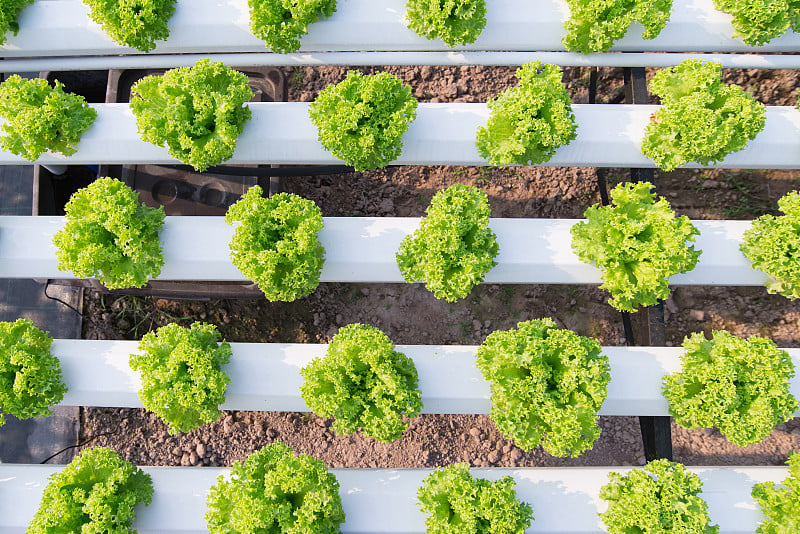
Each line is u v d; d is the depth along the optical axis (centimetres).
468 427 130
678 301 133
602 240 110
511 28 118
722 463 129
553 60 119
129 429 130
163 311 133
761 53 122
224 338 133
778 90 136
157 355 108
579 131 115
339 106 109
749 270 114
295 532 101
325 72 137
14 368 109
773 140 115
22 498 112
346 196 134
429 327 133
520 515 105
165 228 113
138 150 115
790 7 115
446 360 112
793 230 109
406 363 108
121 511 105
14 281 134
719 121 111
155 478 112
